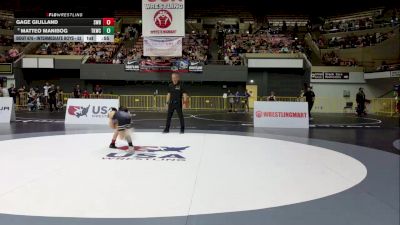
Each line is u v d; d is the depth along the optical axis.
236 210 4.12
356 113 27.16
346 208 4.24
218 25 41.53
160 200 4.45
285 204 4.36
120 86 31.41
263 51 32.12
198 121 17.31
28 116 19.28
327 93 30.36
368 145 9.62
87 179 5.46
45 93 26.80
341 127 14.91
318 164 6.84
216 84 31.17
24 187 4.99
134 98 29.72
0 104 16.05
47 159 7.05
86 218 3.81
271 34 37.47
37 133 11.62
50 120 16.81
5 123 15.25
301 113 14.77
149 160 7.00
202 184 5.23
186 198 4.54
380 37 31.22
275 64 30.28
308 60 31.09
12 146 8.75
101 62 30.56
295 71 31.16
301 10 42.59
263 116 14.77
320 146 9.30
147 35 19.08
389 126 15.56
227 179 5.54
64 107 27.77
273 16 43.06
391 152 8.45
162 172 5.96
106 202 4.36
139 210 4.07
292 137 11.19
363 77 29.92
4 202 4.33
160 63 29.92
